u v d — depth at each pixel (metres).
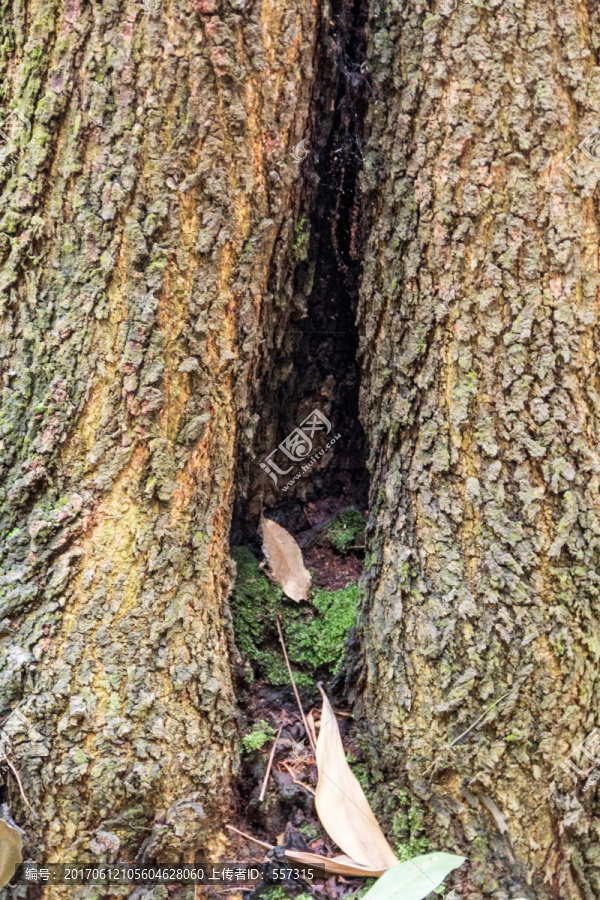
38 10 1.16
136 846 1.16
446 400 1.20
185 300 1.18
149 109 1.16
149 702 1.16
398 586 1.21
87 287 1.17
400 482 1.23
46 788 1.15
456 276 1.20
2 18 1.16
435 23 1.19
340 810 1.20
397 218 1.22
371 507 1.26
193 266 1.18
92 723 1.15
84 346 1.17
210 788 1.18
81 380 1.17
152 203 1.17
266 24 1.18
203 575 1.19
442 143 1.19
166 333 1.17
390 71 1.21
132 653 1.17
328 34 1.24
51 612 1.16
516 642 1.18
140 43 1.16
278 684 1.28
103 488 1.17
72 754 1.15
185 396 1.18
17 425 1.17
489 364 1.19
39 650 1.16
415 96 1.20
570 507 1.18
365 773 1.23
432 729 1.19
